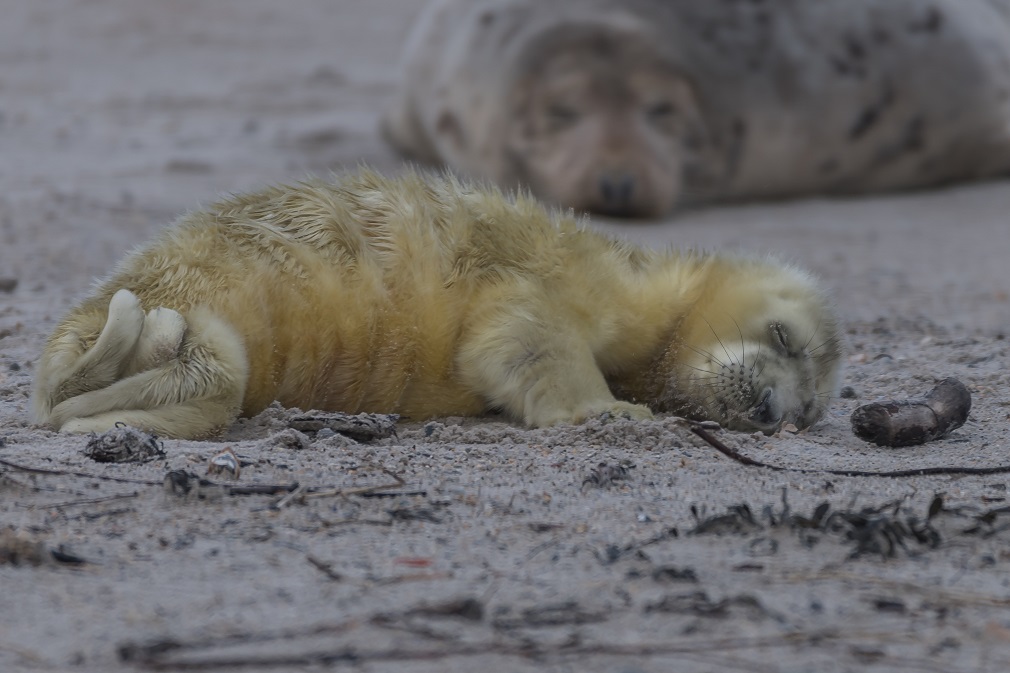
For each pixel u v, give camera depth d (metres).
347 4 61.50
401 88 33.00
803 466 10.67
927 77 30.58
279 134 35.22
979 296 20.19
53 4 57.47
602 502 9.35
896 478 10.25
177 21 56.06
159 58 49.00
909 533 8.55
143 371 10.84
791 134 29.95
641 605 7.36
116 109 39.44
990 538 8.63
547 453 10.76
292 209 11.79
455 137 30.53
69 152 32.47
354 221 11.90
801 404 12.55
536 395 11.82
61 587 7.49
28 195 26.44
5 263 20.42
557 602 7.39
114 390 10.75
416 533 8.55
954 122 30.91
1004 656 6.82
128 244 22.14
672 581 7.74
